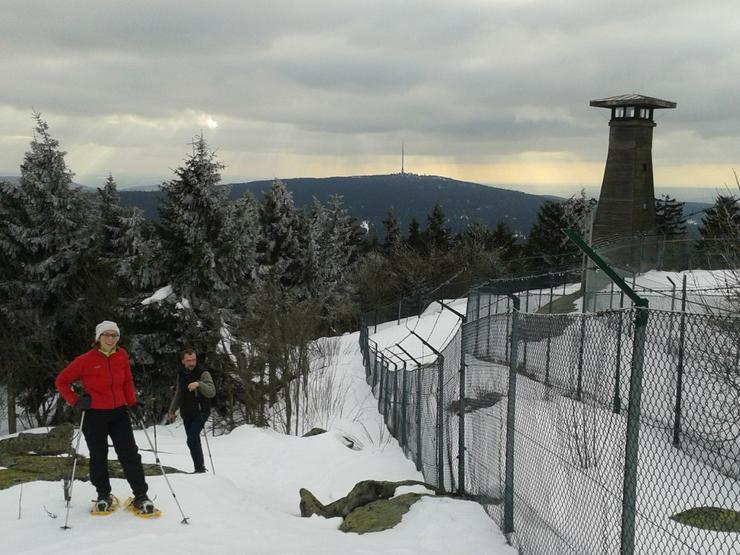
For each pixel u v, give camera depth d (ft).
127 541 21.74
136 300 94.02
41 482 28.48
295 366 76.95
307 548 23.18
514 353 23.62
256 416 76.64
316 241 218.38
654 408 20.36
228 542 23.06
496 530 24.64
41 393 97.35
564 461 19.04
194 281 100.58
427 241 247.29
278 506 36.04
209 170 103.76
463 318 40.83
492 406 27.02
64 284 98.68
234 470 44.75
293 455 47.80
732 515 15.96
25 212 99.96
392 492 31.45
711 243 65.51
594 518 17.16
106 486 25.12
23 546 21.65
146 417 89.35
